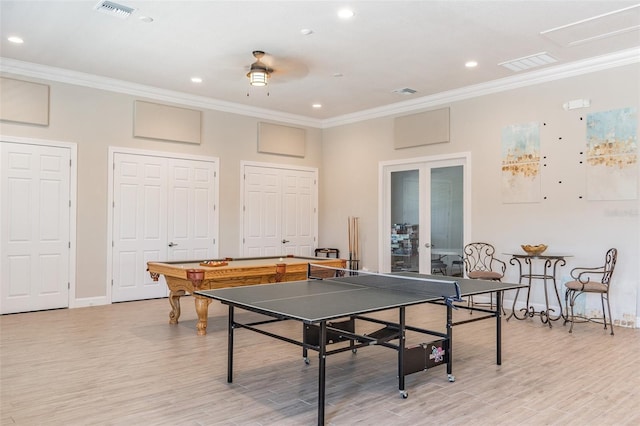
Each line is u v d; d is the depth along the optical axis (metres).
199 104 7.40
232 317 3.39
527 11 4.28
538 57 5.50
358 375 3.59
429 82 6.52
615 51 5.31
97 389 3.24
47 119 5.98
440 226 7.25
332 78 6.34
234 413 2.85
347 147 8.62
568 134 5.81
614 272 5.40
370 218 8.19
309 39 4.97
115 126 6.57
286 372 3.64
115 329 5.01
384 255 8.03
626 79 5.35
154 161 6.95
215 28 4.69
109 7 4.25
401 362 3.14
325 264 5.75
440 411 2.91
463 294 3.45
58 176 6.10
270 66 5.83
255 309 2.92
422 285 3.95
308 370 3.69
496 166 6.49
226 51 5.33
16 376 3.50
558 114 5.90
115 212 6.57
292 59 5.58
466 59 5.57
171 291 5.25
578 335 4.88
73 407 2.92
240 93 7.14
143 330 4.97
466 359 4.00
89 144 6.34
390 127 7.89
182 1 4.12
